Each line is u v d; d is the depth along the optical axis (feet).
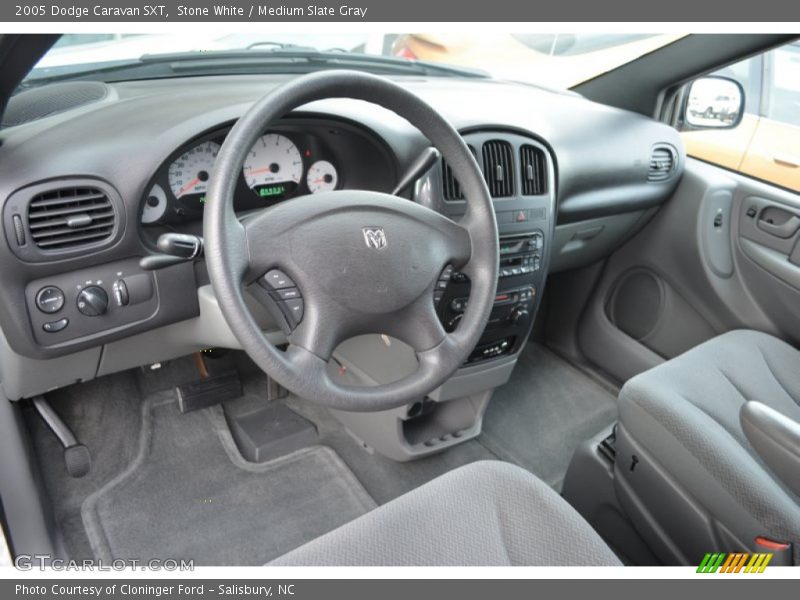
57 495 4.67
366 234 2.85
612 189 5.40
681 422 3.51
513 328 4.83
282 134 3.90
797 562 2.94
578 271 6.71
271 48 4.94
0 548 3.91
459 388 4.89
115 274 3.53
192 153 3.66
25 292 3.30
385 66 5.42
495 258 3.22
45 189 3.14
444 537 2.64
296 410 5.80
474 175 3.22
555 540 2.66
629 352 6.29
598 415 6.05
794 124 5.45
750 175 5.80
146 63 4.45
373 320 2.90
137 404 5.49
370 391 2.89
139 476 4.95
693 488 3.44
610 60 6.14
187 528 4.59
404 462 5.33
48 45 2.79
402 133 3.95
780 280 5.29
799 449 2.91
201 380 5.68
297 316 2.82
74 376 4.11
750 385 4.18
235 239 2.62
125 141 3.35
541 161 4.54
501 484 2.90
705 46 5.44
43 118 3.51
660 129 5.71
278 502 4.87
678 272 5.90
